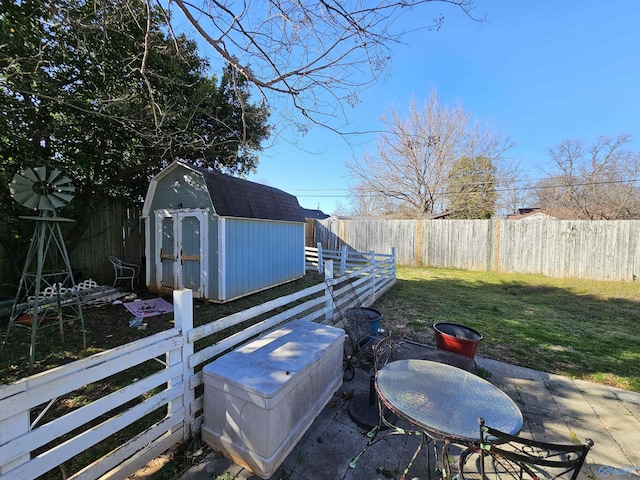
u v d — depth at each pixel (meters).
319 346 2.32
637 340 4.20
